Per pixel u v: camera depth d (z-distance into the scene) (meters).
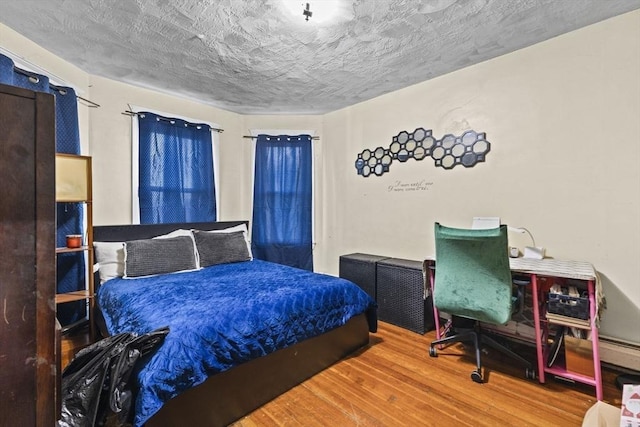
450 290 2.06
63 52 2.42
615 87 2.04
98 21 2.01
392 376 2.01
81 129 2.77
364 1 1.79
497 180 2.57
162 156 3.26
